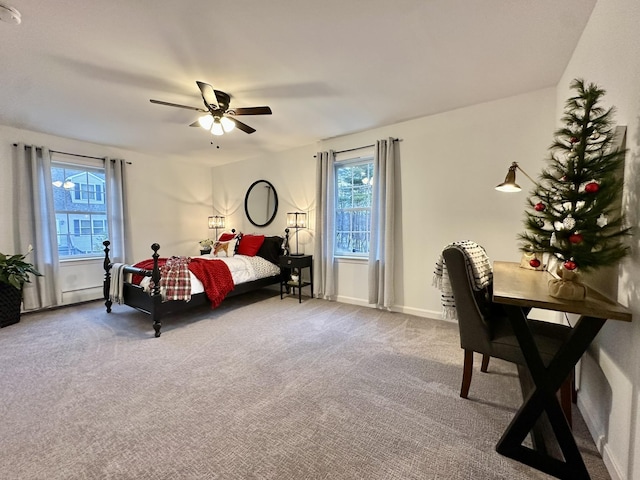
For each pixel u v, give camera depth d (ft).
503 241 10.03
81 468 4.37
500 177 9.98
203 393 6.39
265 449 4.77
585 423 5.42
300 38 6.54
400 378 7.02
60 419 5.49
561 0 5.50
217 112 8.90
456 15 5.87
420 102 10.02
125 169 15.26
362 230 13.75
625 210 4.30
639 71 4.01
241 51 7.00
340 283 14.24
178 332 10.04
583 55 6.38
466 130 10.52
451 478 4.24
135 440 4.96
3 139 11.76
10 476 4.23
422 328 10.43
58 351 8.48
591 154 4.57
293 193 15.81
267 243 15.38
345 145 13.64
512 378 6.98
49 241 12.73
